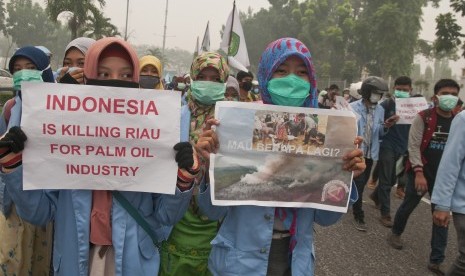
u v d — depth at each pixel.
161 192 1.85
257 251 1.98
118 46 1.93
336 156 2.03
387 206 5.65
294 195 2.01
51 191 1.92
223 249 2.09
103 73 1.95
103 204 1.86
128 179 1.84
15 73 2.60
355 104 5.71
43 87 1.79
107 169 1.84
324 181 2.03
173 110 1.86
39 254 2.70
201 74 3.10
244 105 1.97
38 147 1.79
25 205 1.84
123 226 1.84
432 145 4.38
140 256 1.90
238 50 7.06
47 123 1.79
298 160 2.01
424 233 5.38
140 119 1.84
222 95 3.06
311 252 2.08
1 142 1.69
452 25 10.23
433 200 2.99
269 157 1.99
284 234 2.07
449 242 5.09
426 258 4.56
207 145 1.93
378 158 5.66
